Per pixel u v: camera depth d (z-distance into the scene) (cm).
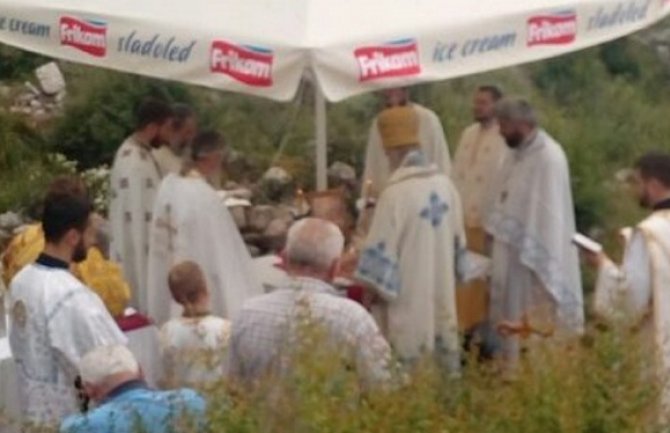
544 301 1077
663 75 1878
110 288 968
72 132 1661
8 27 980
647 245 932
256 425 631
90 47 956
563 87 1805
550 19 945
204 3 936
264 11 918
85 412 760
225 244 1053
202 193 1052
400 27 909
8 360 940
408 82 905
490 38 929
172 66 930
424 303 1011
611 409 636
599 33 962
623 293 796
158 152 1141
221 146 1069
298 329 690
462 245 1034
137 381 728
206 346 845
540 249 1078
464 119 1611
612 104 1795
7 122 1639
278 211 1219
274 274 1075
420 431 624
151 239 1062
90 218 869
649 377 653
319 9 911
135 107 1670
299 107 1590
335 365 649
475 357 713
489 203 1113
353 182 1399
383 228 1011
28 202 1544
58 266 847
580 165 1612
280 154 1501
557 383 641
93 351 748
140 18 942
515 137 1086
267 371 727
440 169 1102
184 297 919
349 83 895
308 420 621
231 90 912
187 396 671
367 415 623
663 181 945
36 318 838
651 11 984
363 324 794
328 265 819
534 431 634
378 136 1141
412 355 975
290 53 891
